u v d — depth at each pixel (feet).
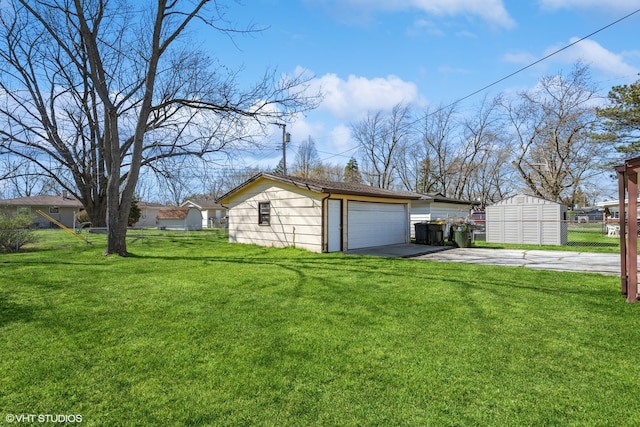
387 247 44.55
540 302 17.11
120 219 36.96
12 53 43.88
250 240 48.01
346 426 7.60
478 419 7.79
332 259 32.86
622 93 68.54
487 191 127.34
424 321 14.47
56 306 17.12
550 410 8.09
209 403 8.55
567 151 91.15
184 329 13.79
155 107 37.76
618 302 16.97
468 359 10.83
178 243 52.49
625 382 9.34
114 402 8.65
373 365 10.48
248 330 13.61
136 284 22.12
